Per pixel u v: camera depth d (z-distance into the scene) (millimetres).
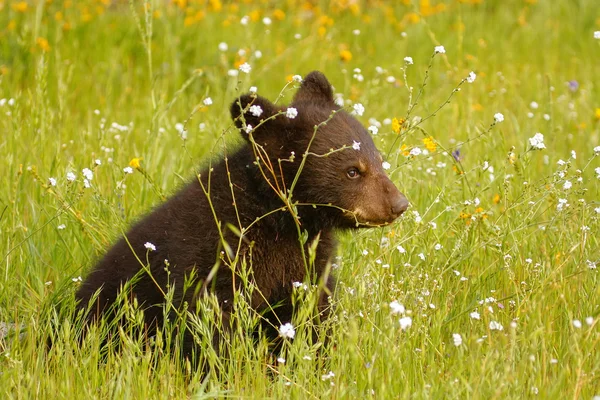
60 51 19438
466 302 9727
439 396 7652
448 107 17500
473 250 9891
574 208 10500
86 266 10844
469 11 24906
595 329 8688
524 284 9570
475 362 7809
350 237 10781
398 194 9367
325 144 9297
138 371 8320
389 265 9945
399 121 10703
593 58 21719
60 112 14109
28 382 8125
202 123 15320
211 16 22234
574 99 18094
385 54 21078
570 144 15734
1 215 11438
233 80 16172
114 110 17406
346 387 7859
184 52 19984
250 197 9250
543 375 7793
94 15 21734
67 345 8539
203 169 9820
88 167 13000
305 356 8055
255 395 7980
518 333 8703
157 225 9648
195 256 9086
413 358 8305
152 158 13031
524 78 19766
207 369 8992
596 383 8000
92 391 8266
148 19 14070
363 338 8430
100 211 11477
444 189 11344
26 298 10594
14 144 13508
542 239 10922
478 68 20328
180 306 8984
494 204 11992
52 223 11477
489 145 13359
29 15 20547
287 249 9328
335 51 21281
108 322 9758
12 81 18625
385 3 25516
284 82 19625
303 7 24094
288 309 9609
